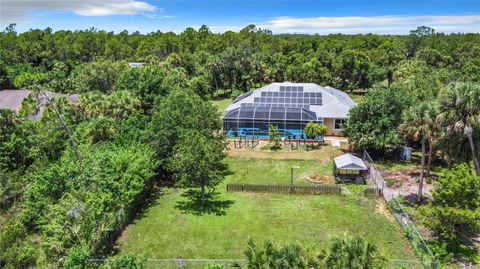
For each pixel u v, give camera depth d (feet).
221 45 404.77
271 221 95.40
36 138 123.24
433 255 77.25
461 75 237.45
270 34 570.46
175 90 151.23
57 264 74.02
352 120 142.20
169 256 80.53
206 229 91.66
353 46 436.35
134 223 94.99
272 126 159.22
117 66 219.82
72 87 232.53
